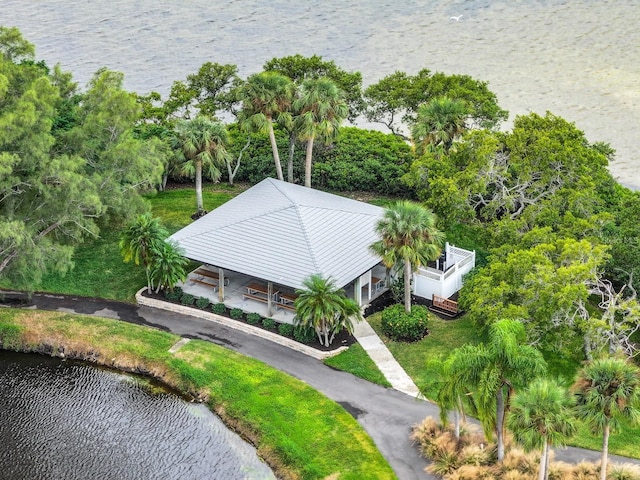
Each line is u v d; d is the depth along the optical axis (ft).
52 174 147.13
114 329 157.69
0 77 145.38
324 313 142.10
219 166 216.54
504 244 153.17
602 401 102.42
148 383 145.79
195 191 213.87
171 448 129.59
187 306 163.12
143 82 285.02
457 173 164.55
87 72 293.64
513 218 167.32
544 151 161.07
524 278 135.74
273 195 174.60
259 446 127.75
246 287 168.66
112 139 169.78
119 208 167.94
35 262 148.25
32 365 152.56
